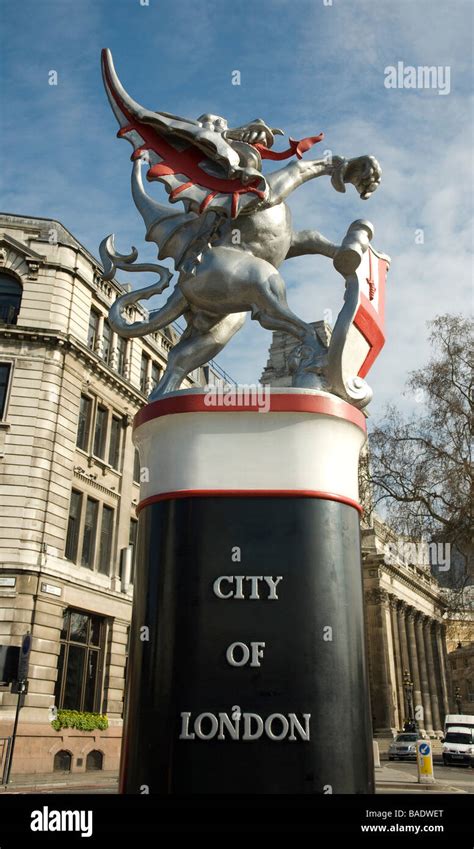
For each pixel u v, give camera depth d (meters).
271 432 2.88
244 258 3.58
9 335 23.31
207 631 2.61
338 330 3.21
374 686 52.28
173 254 3.82
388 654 53.94
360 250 3.32
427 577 68.44
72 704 22.86
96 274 26.55
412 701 57.81
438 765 32.03
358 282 3.31
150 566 2.79
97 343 26.28
